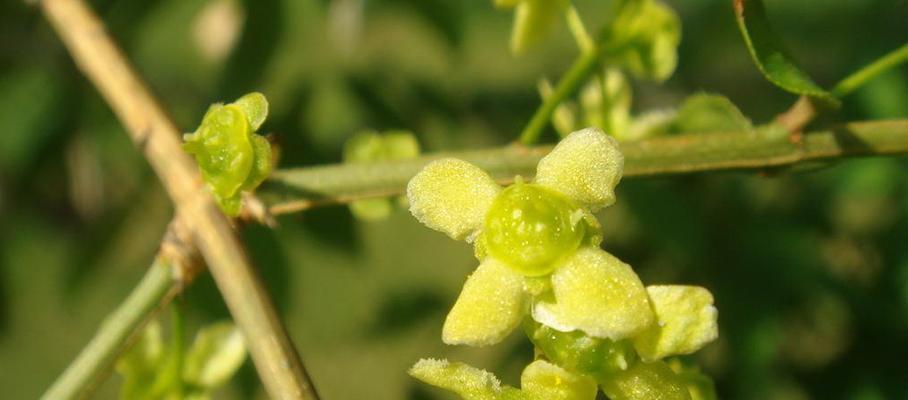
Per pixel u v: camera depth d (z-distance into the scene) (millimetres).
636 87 133
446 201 79
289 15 122
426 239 172
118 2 127
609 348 78
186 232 90
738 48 143
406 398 121
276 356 83
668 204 111
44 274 174
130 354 94
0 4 135
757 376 111
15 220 142
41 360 204
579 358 78
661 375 78
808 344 115
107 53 99
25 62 135
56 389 89
